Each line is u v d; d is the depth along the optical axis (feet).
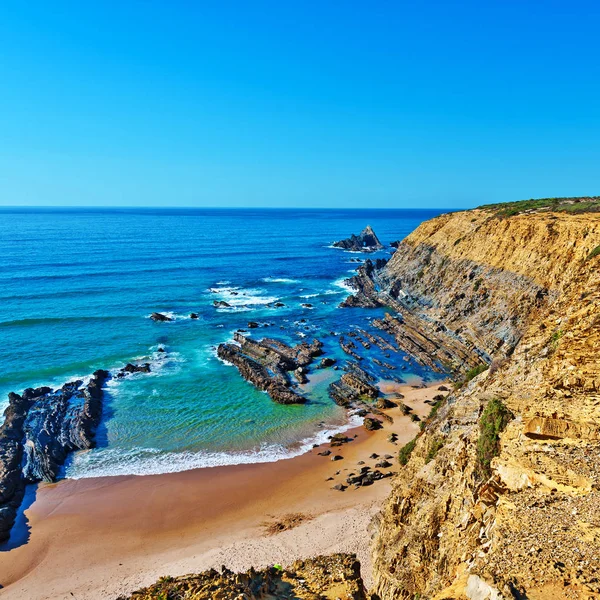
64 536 102.78
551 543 35.88
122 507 111.86
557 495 42.45
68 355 199.00
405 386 179.11
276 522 104.83
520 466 48.39
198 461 130.31
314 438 142.41
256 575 61.31
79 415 148.77
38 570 93.40
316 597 55.98
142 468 127.24
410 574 59.31
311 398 168.76
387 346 219.00
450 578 46.62
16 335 218.38
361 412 157.48
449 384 180.04
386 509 83.41
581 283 82.89
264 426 149.07
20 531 104.58
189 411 157.48
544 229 189.88
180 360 200.34
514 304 185.68
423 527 62.69
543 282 176.76
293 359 198.80
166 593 52.26
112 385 175.32
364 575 80.18
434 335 221.87
